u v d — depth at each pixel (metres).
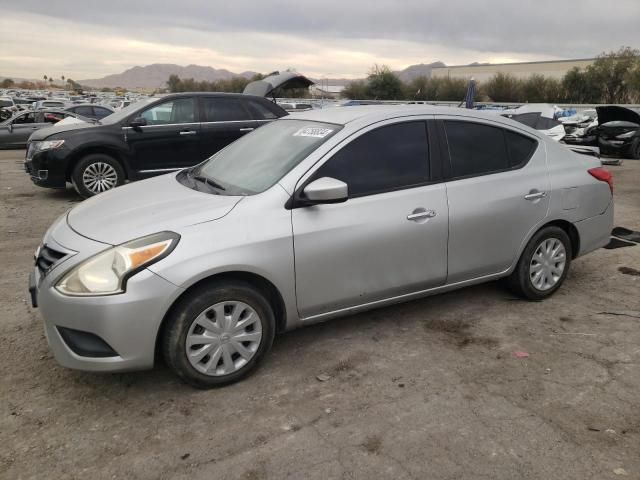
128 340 2.89
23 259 5.62
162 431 2.82
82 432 2.82
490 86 45.44
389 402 3.06
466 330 3.96
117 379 3.32
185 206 3.30
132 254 2.90
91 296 2.85
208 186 3.71
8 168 12.61
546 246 4.38
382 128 3.71
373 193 3.57
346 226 3.42
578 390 3.18
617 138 15.23
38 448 2.69
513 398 3.10
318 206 3.37
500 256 4.13
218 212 3.18
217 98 8.98
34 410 3.01
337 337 3.86
